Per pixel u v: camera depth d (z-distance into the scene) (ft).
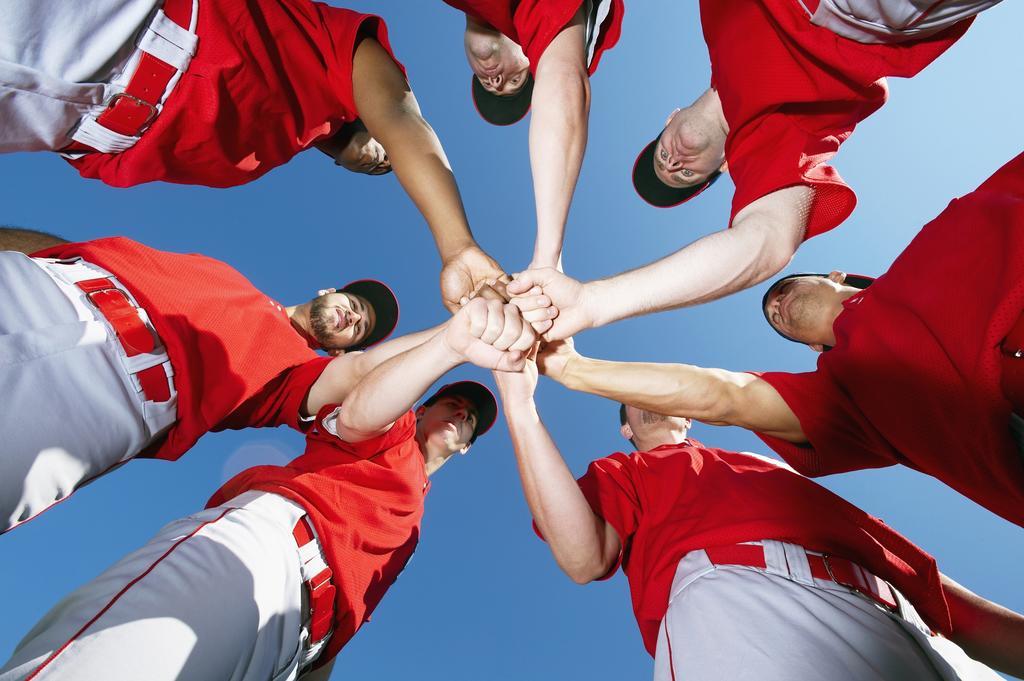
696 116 8.12
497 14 4.64
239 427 5.83
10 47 3.45
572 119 4.29
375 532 5.98
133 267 4.79
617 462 6.12
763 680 3.59
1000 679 4.58
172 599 4.11
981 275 3.74
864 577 4.53
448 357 4.70
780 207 4.16
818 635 3.86
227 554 4.64
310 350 6.12
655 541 5.35
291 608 4.97
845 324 5.01
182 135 4.58
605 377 5.41
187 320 4.84
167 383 4.57
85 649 3.65
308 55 4.89
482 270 4.83
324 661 6.09
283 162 5.75
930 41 3.66
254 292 5.80
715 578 4.55
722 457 6.19
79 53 3.74
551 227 4.43
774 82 4.12
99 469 4.31
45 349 3.82
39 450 3.73
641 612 5.24
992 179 4.34
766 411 5.15
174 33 4.02
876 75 3.79
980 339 3.61
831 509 5.16
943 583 5.39
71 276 4.38
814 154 4.28
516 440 4.96
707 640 4.05
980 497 4.26
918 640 4.22
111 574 4.37
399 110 5.00
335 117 5.79
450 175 5.00
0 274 3.85
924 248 4.40
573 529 4.90
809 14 3.75
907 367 4.14
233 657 4.28
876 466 5.14
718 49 4.60
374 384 4.98
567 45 4.38
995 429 3.70
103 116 4.17
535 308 4.38
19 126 3.93
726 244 4.04
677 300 4.12
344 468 6.01
